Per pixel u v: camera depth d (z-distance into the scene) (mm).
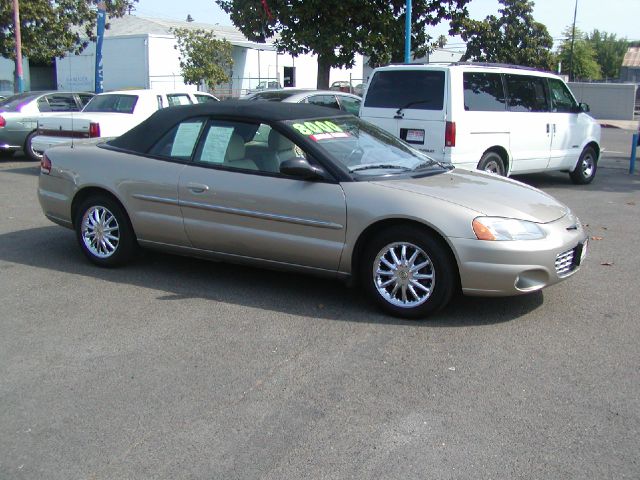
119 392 3949
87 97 15773
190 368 4266
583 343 4660
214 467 3199
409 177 5438
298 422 3600
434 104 9125
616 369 4246
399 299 5113
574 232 5180
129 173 6047
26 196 10227
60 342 4676
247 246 5559
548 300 5547
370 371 4211
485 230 4781
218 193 5570
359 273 5305
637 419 3621
